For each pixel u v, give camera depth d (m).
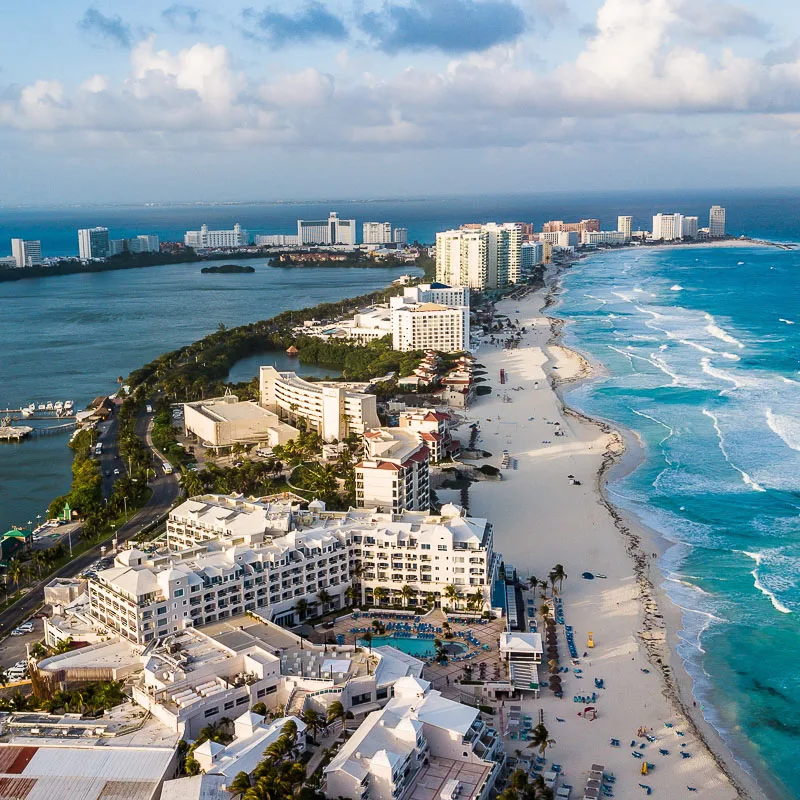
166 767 196.00
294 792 190.50
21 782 191.38
